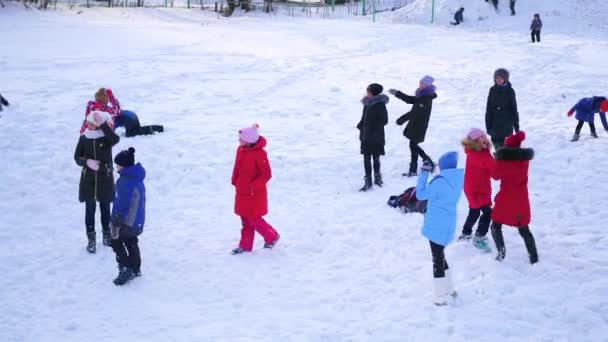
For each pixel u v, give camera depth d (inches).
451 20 1391.5
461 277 256.4
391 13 1560.0
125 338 220.5
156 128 485.1
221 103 600.7
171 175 397.7
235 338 218.5
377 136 362.9
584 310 227.0
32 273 273.0
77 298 250.8
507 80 362.3
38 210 347.9
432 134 484.7
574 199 343.3
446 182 231.0
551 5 1421.0
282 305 242.8
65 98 605.3
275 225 321.1
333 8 1600.6
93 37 1018.7
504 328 217.6
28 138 465.7
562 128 490.6
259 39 1078.4
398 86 692.7
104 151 286.2
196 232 315.9
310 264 278.2
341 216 331.0
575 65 807.7
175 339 218.7
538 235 296.2
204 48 959.0
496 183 380.8
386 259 279.6
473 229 303.4
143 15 1370.6
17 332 225.5
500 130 363.6
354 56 908.6
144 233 314.2
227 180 392.5
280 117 548.4
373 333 219.6
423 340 213.3
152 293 254.8
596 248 280.7
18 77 703.7
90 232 291.6
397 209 337.4
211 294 253.4
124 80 703.7
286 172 402.6
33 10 1258.0
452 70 792.3
